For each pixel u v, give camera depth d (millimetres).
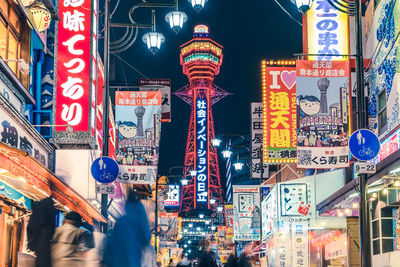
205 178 162125
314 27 22250
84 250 7090
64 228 7020
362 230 14359
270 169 42531
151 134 20203
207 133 167875
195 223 118562
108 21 19125
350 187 17094
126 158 19984
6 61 15836
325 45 22156
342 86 17500
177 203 66938
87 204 15109
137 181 19844
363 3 23250
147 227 9047
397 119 17719
